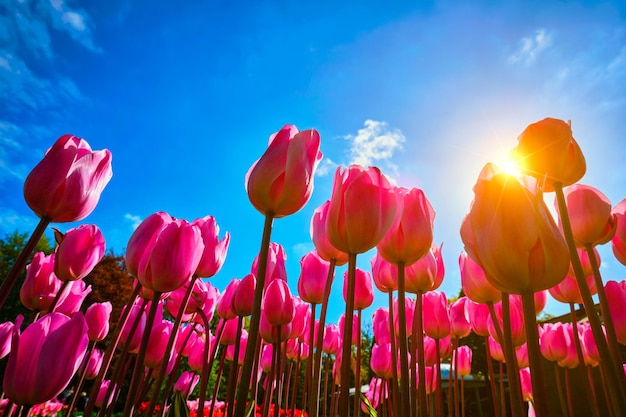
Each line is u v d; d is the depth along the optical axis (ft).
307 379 1.39
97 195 1.00
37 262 1.31
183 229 0.98
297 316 1.70
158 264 0.94
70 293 1.41
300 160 0.84
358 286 1.54
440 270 1.39
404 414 0.84
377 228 0.86
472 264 1.20
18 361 0.78
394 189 0.92
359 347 1.52
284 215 0.84
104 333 1.45
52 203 0.91
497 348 1.95
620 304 1.21
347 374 0.80
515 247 0.63
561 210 0.95
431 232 0.99
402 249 0.96
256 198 0.82
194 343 1.87
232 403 1.19
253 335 0.70
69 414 1.32
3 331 1.21
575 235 1.06
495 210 0.66
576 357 1.71
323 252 1.20
